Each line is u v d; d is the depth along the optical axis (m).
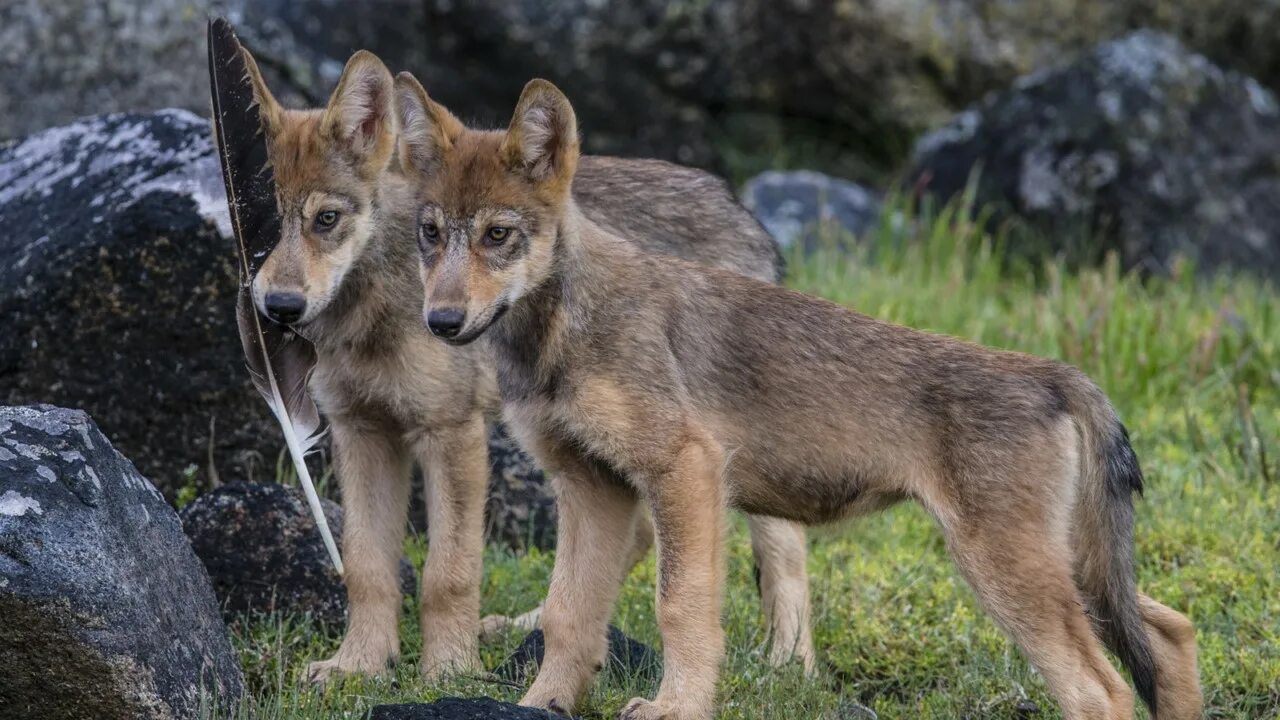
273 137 11.44
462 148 10.28
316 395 11.52
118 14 19.41
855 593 12.52
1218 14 25.61
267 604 11.64
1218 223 21.62
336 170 11.27
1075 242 21.67
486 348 10.79
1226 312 17.20
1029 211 21.98
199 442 13.38
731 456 10.25
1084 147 21.92
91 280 12.80
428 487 11.46
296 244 11.05
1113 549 9.91
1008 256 21.81
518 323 10.22
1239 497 13.62
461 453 11.38
